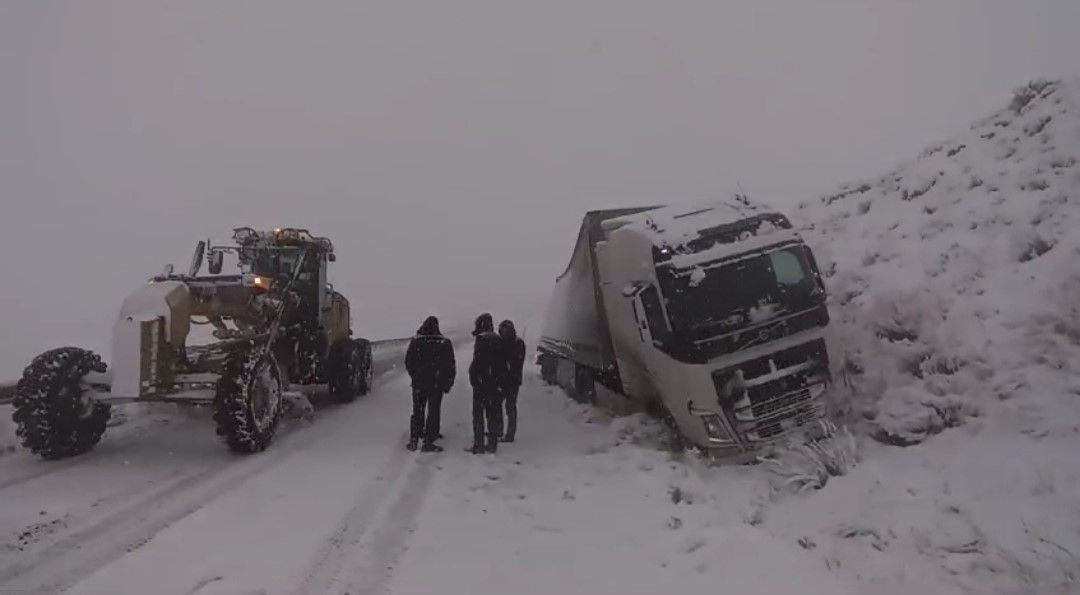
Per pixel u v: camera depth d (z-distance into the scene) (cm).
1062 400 627
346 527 593
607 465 784
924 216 1059
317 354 1175
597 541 571
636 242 838
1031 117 1134
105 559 512
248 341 877
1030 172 975
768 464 728
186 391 852
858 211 1245
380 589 473
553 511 645
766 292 774
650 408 942
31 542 543
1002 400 666
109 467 774
